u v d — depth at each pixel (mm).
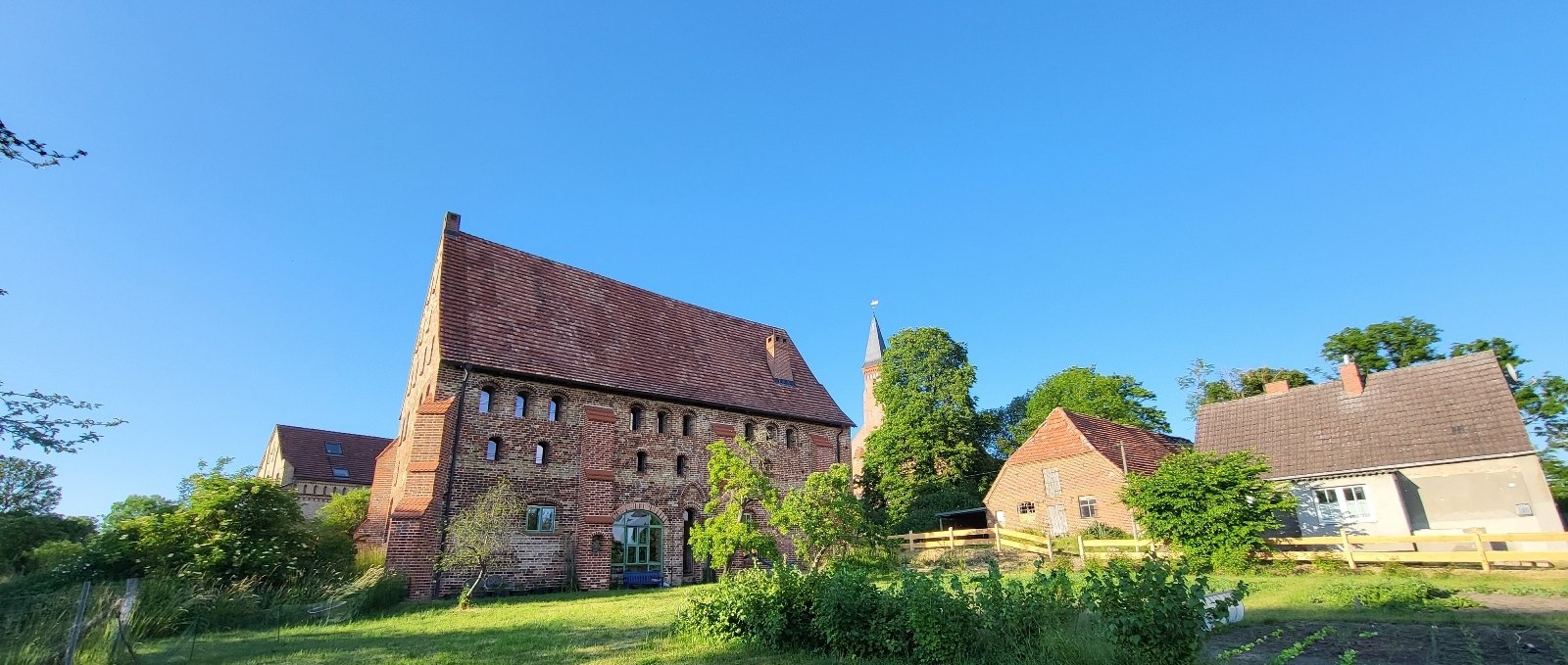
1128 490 25062
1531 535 18500
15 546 25641
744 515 30125
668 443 29594
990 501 39219
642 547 27391
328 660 10984
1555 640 9203
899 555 25891
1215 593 10008
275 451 53719
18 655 10164
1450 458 25484
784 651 10273
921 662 8773
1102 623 7770
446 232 28656
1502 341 38688
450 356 24266
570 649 11242
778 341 38469
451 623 15625
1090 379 52469
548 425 26109
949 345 49781
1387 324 40781
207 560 17250
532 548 24188
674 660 9961
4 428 11250
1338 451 28406
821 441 35844
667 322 34594
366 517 30688
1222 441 32375
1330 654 9242
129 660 11258
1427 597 13320
